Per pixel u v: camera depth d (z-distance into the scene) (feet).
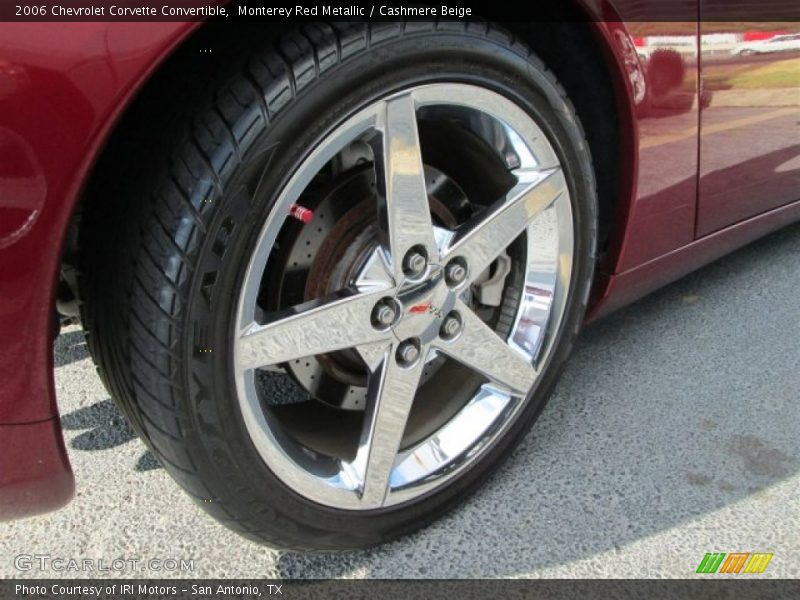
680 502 6.25
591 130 6.44
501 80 5.10
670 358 8.34
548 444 6.90
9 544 5.72
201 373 4.41
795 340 8.73
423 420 6.09
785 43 7.31
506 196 5.61
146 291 4.25
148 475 6.45
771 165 8.12
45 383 4.25
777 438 7.06
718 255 8.64
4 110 3.55
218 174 4.12
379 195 4.94
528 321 6.18
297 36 4.29
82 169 3.82
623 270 6.91
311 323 4.83
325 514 5.25
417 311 5.32
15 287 3.91
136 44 3.72
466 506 6.18
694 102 6.59
